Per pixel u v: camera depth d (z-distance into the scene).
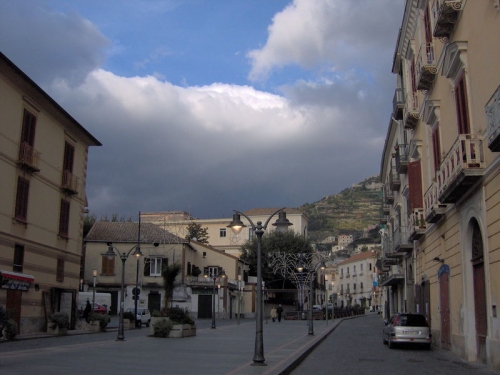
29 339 25.75
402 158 31.83
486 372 14.60
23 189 28.06
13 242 27.06
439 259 21.73
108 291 57.50
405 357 19.38
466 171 15.40
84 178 36.16
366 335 34.09
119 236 58.88
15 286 26.67
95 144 37.12
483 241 15.51
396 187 37.34
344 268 128.75
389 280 42.06
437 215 21.27
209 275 62.03
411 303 33.69
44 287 30.36
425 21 22.84
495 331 14.75
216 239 88.81
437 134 21.81
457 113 17.83
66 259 33.31
